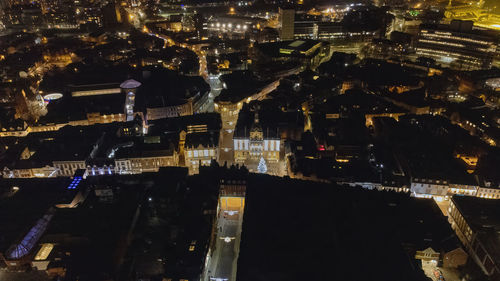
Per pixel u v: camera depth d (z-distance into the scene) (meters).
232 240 163.88
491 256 137.00
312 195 171.50
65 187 180.88
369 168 198.75
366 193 173.25
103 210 161.12
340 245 140.75
